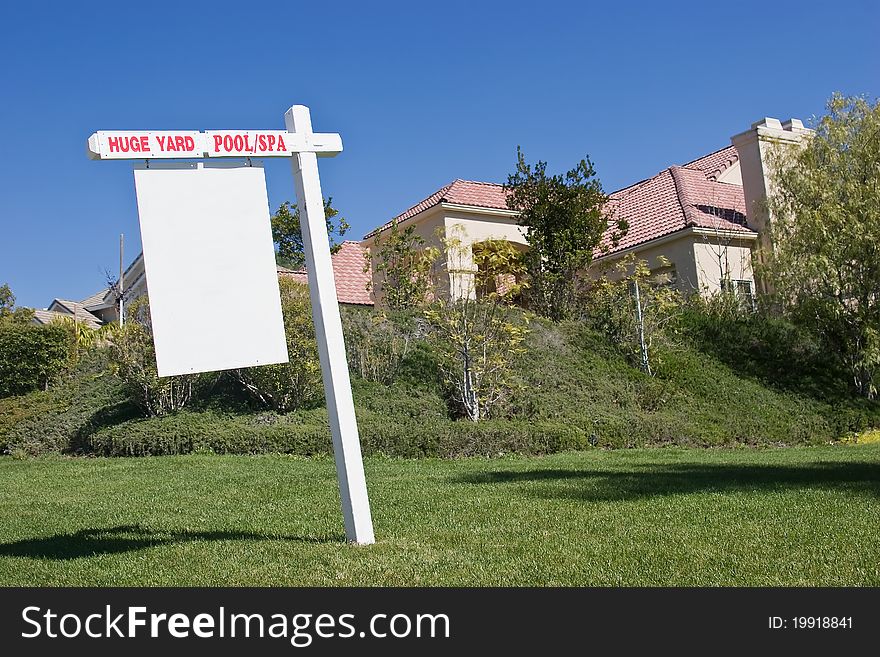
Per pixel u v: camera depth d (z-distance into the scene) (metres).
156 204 5.70
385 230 26.20
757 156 24.89
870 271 19.31
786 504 7.52
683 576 5.07
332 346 6.07
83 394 17.06
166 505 8.58
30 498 9.38
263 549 6.02
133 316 15.99
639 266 19.91
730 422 17.12
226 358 5.79
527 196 21.89
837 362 20.59
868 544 5.82
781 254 20.34
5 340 18.25
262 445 13.90
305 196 6.07
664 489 8.68
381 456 13.61
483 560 5.55
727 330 21.34
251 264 5.92
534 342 18.89
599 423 15.61
